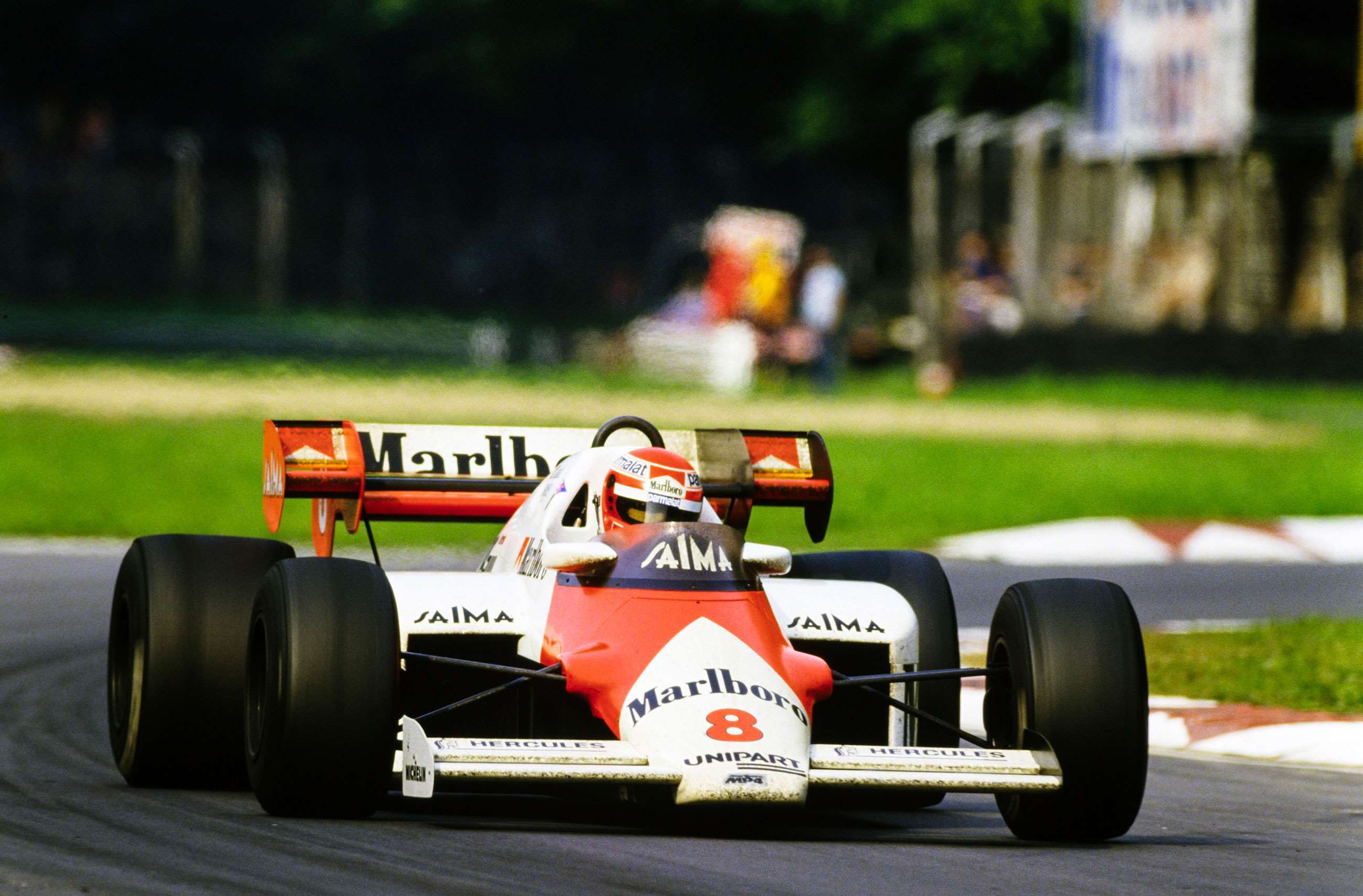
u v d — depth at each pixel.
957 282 121.12
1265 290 115.94
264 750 23.52
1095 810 24.09
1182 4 112.50
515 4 171.00
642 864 22.19
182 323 140.25
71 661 39.81
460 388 109.75
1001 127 122.62
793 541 62.25
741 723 22.52
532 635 25.06
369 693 23.27
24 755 29.69
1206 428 95.88
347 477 29.66
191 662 26.30
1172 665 41.16
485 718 26.86
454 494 30.55
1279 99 141.62
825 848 23.77
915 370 124.75
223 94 196.25
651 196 185.25
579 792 25.98
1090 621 24.31
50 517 63.06
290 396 103.12
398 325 144.12
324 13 188.12
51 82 190.75
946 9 143.38
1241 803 28.70
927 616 27.95
